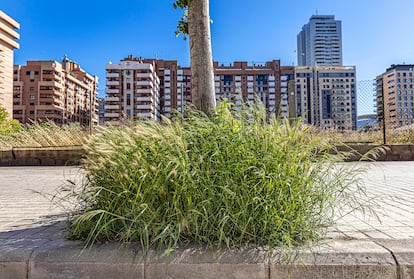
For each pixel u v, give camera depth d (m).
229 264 2.15
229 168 2.50
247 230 2.40
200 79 3.60
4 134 14.80
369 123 13.44
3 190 6.12
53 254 2.29
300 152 2.66
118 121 3.57
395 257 2.20
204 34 3.66
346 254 2.22
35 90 89.75
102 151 2.64
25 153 12.37
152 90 88.69
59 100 92.62
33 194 5.64
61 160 12.33
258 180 2.49
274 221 2.41
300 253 2.23
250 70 89.50
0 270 2.23
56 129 14.08
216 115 3.00
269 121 2.90
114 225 2.53
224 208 2.41
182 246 2.33
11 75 73.94
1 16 69.81
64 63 106.00
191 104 3.47
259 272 2.14
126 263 2.19
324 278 2.12
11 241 2.60
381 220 3.37
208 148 2.61
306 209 2.59
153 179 2.43
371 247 2.33
